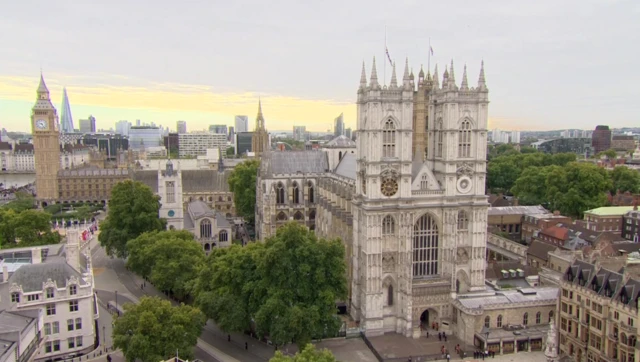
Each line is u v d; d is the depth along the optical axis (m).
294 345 115.50
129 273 167.38
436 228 126.44
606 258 122.69
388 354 111.25
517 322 119.81
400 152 120.88
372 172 119.50
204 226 189.25
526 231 199.00
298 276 111.56
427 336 122.19
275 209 187.50
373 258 121.56
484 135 125.44
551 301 120.81
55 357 108.00
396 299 124.56
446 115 123.19
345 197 144.25
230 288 114.56
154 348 93.12
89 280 116.00
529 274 144.75
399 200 121.12
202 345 114.38
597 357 101.00
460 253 128.25
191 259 135.50
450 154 123.69
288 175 191.75
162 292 148.00
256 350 112.38
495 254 181.50
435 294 124.12
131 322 94.62
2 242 170.25
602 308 99.88
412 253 124.12
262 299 109.88
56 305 108.19
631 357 93.06
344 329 122.00
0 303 102.38
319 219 176.88
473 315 115.81
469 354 110.69
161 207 188.88
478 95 124.25
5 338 84.12
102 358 108.25
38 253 122.81
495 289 132.12
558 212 198.75
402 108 119.62
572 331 109.38
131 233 174.88
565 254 148.00
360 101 123.56
